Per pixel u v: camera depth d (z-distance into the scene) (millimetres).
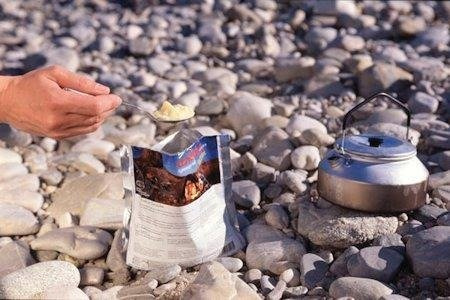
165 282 1247
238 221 1426
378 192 1311
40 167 1688
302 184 1515
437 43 2424
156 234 1291
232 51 2547
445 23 2721
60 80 1220
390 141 1353
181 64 2406
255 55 2479
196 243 1295
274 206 1426
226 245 1331
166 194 1283
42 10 3191
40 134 1241
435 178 1502
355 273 1239
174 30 2770
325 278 1259
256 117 1864
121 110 1999
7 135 1812
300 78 2178
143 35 2693
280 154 1634
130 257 1298
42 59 2385
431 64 2158
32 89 1191
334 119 1858
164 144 1326
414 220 1369
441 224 1349
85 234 1369
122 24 2916
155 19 2855
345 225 1322
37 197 1528
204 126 1893
